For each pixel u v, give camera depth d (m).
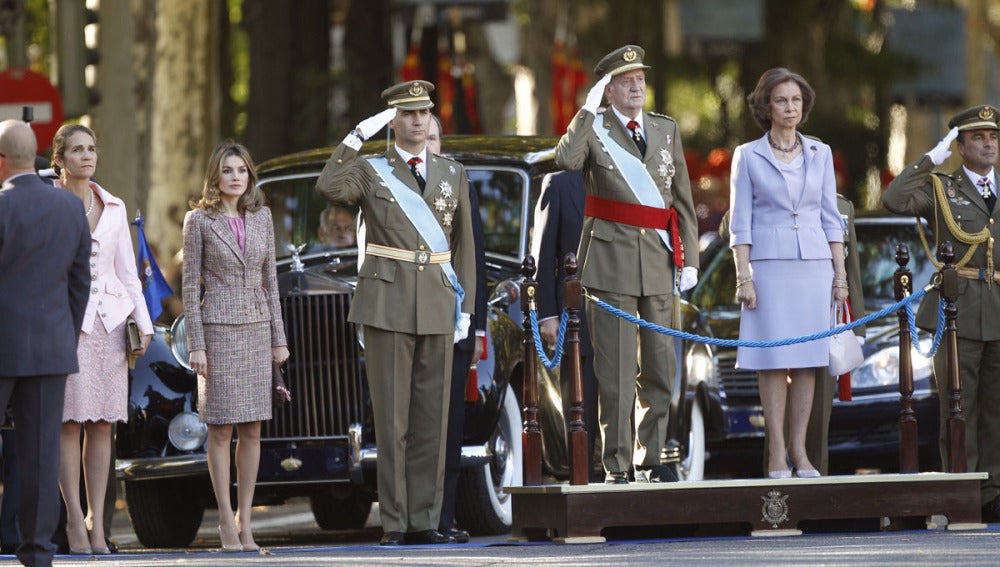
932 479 26.50
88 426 26.17
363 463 28.03
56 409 21.80
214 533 34.19
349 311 27.12
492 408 28.66
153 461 28.19
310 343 28.27
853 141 72.75
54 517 21.67
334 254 30.86
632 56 25.69
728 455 34.50
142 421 28.25
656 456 26.16
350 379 28.23
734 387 33.91
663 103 74.31
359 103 61.78
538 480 25.95
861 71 71.56
